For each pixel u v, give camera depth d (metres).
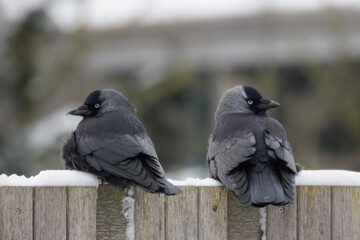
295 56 19.41
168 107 19.36
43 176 6.27
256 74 20.88
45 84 17.44
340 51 19.09
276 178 6.78
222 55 21.12
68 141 7.59
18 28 17.41
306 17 20.02
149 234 6.46
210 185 6.51
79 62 17.75
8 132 16.14
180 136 19.06
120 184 6.57
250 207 6.62
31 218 6.18
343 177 6.61
